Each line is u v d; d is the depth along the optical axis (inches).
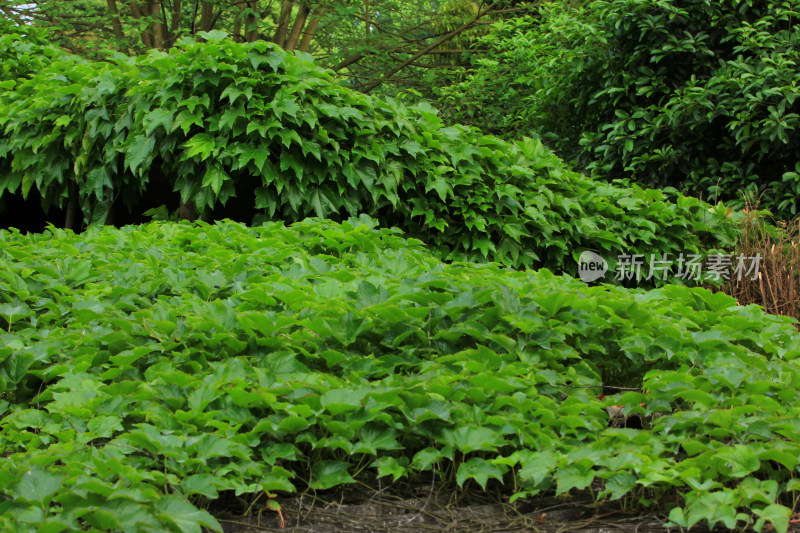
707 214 224.5
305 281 130.3
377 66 505.4
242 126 188.9
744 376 102.4
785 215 249.4
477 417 97.3
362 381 99.1
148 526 69.1
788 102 238.2
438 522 86.8
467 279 131.2
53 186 222.7
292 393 94.6
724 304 142.5
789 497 92.0
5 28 263.4
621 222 217.2
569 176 220.4
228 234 168.9
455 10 496.1
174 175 211.6
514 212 202.7
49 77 215.9
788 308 198.5
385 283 125.0
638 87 271.4
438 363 106.9
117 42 397.4
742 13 263.4
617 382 127.6
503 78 386.3
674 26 269.0
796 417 94.0
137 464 84.4
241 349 107.0
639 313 124.3
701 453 90.9
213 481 81.0
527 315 116.0
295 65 196.7
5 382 99.3
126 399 96.7
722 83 254.2
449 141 208.5
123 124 196.2
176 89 190.4
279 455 88.6
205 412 93.3
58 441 91.3
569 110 307.1
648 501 87.4
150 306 126.0
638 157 264.7
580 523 86.4
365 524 85.6
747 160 263.3
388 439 92.1
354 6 439.5
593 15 285.7
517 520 87.4
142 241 165.9
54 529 65.8
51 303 123.3
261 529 83.1
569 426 97.9
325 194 194.1
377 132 200.2
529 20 371.6
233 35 439.2
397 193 204.4
